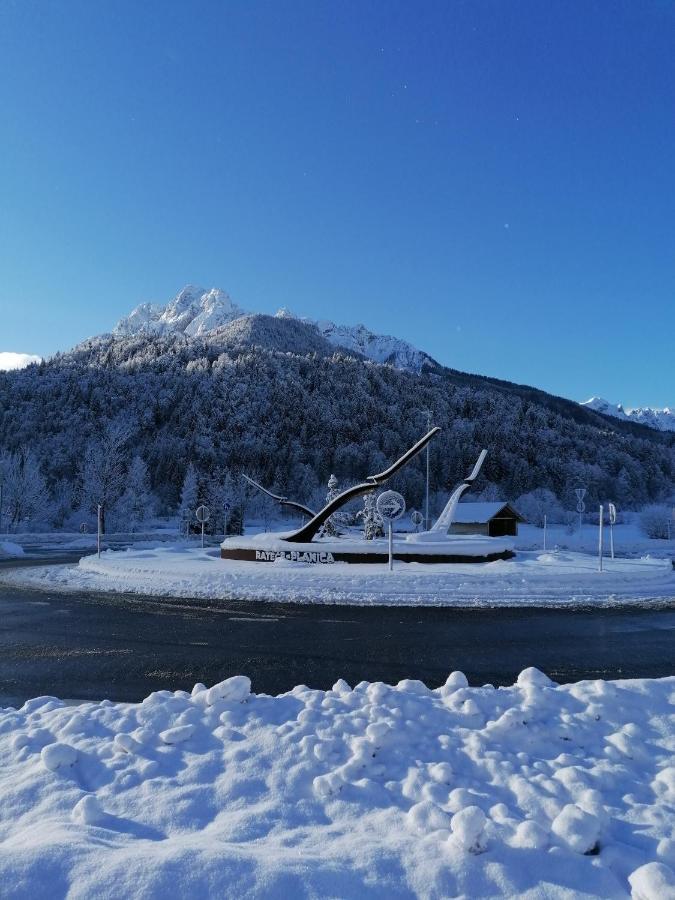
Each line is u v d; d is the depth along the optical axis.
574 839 3.17
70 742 4.66
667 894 2.71
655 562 20.28
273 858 2.96
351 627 10.91
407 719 4.97
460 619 11.71
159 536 51.28
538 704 5.30
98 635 10.25
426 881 2.86
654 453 134.75
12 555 31.02
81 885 2.74
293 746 4.40
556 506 83.19
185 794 3.79
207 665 8.26
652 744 4.77
